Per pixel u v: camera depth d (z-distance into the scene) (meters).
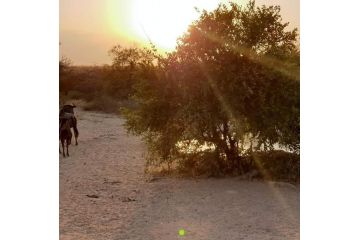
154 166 12.28
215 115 10.42
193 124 10.19
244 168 10.91
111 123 23.41
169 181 10.54
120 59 27.39
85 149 15.43
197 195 9.22
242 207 8.31
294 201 8.68
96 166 12.48
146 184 10.30
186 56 10.67
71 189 9.81
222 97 10.34
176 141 11.05
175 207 8.39
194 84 10.45
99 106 28.66
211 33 10.61
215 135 10.84
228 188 9.73
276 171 10.42
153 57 11.09
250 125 10.71
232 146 10.99
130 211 8.15
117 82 29.77
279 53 10.52
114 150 15.20
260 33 10.70
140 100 11.22
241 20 10.87
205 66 10.48
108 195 9.32
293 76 10.34
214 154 11.01
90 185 10.22
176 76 10.60
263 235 6.75
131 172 11.64
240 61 10.61
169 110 10.93
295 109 10.21
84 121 24.05
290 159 10.33
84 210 8.21
